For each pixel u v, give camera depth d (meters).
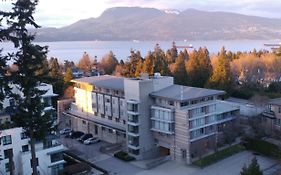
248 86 107.19
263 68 125.94
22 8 32.22
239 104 81.31
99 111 81.25
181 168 61.28
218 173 58.12
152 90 68.06
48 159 57.09
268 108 75.19
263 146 65.44
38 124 36.16
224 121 69.94
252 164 45.09
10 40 32.38
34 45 33.62
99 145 75.25
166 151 69.00
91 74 129.88
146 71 105.25
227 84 99.56
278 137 67.94
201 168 60.66
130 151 67.81
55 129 39.28
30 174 55.44
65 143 76.00
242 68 126.12
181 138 63.31
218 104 74.12
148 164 62.88
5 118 52.91
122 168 62.38
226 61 101.50
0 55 33.66
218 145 68.00
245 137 68.62
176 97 63.31
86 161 65.19
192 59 111.00
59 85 99.06
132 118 66.50
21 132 54.94
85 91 85.12
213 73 103.12
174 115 63.88
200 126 64.06
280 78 122.81
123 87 73.75
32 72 34.25
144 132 67.31
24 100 35.88
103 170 60.75
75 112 88.31
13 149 54.62
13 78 33.88
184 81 105.00
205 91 67.38
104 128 77.81
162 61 111.38
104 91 79.56
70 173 57.78
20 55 33.47
